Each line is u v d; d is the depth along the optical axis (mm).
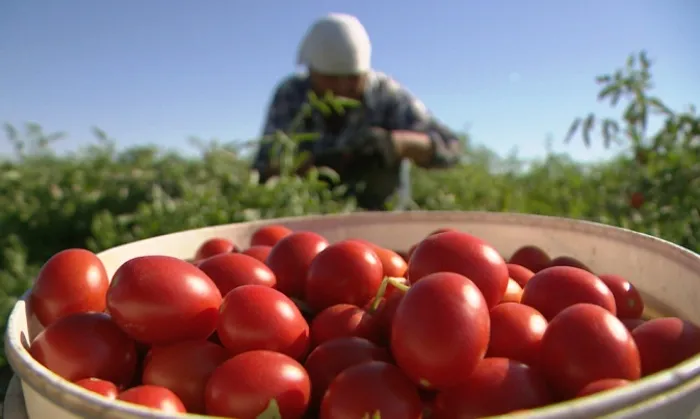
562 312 1081
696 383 796
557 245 1861
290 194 3867
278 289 1505
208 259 1436
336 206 3998
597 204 4113
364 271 1373
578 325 1027
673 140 3666
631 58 3645
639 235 1571
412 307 1017
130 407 773
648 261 1535
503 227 1986
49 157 6867
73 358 1101
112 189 4836
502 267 1275
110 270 1589
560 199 4711
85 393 820
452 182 6133
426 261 1269
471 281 1116
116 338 1159
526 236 1939
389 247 2090
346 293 1365
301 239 1556
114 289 1133
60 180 5387
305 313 1454
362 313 1270
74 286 1274
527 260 1691
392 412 949
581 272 1318
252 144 4070
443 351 971
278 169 4582
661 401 759
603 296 1267
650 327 1156
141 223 3928
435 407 1046
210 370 1104
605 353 996
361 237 2092
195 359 1107
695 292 1312
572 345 1014
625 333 1029
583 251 1779
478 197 5547
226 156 4746
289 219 2090
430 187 5832
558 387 1037
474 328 992
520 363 1047
